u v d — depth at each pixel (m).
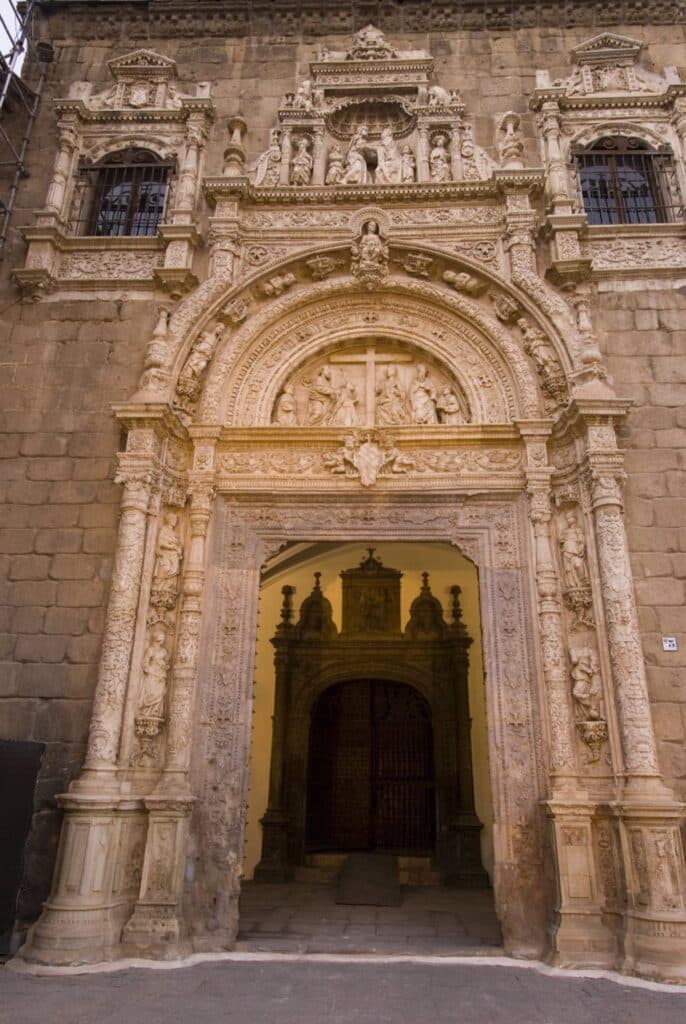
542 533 8.35
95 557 8.45
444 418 9.52
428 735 13.98
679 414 8.77
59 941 6.29
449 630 13.90
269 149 10.96
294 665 13.98
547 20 11.89
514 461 8.89
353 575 14.61
